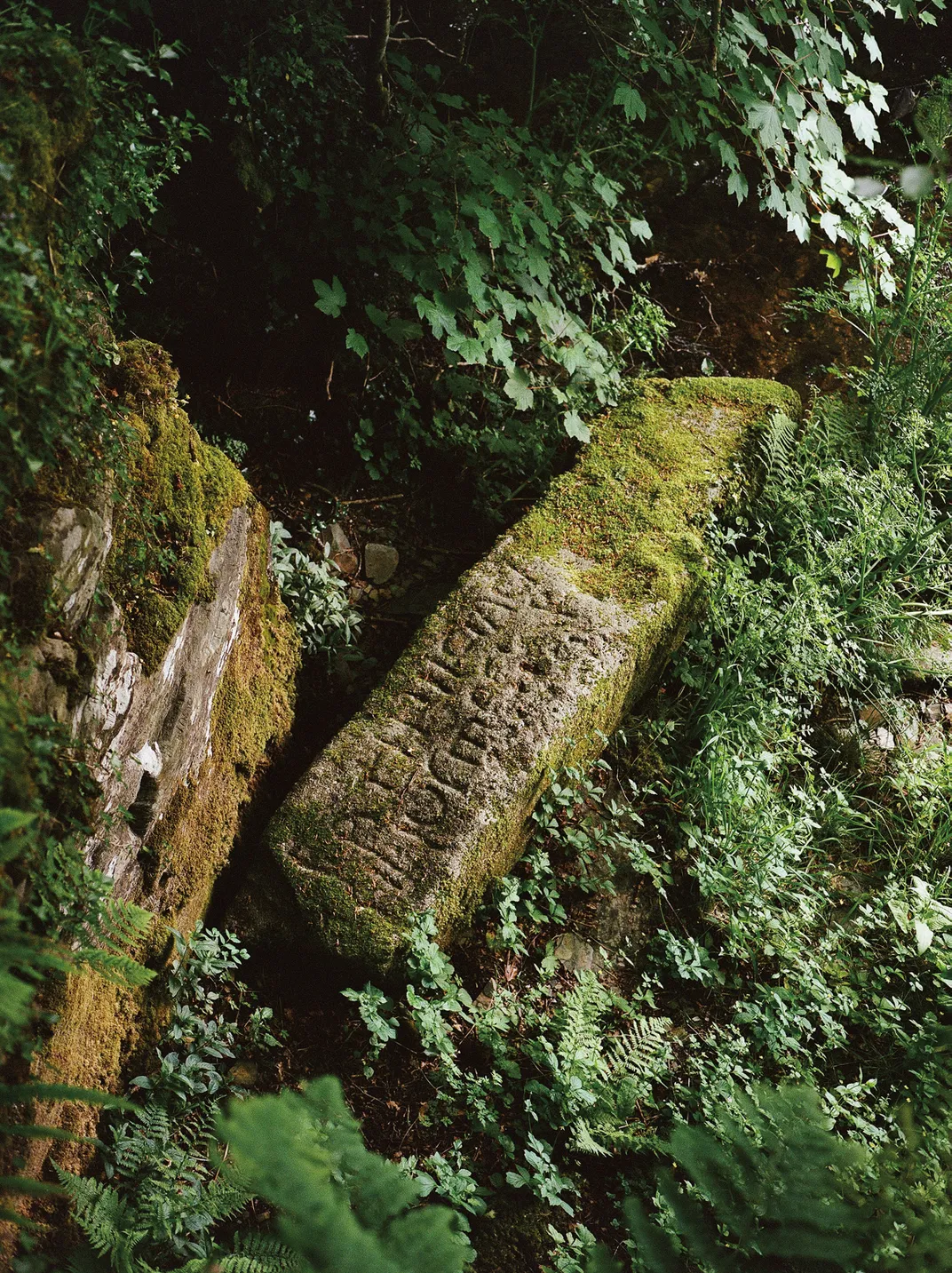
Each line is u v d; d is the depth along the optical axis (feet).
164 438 10.00
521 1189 10.69
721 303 21.02
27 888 6.81
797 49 16.99
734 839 14.20
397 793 12.55
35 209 6.95
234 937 11.28
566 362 16.19
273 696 13.32
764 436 17.74
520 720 13.21
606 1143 11.21
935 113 18.97
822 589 16.48
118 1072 9.60
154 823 10.06
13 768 6.18
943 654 17.04
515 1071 11.37
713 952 13.56
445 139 15.74
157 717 9.69
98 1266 6.70
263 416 16.33
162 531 9.85
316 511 16.20
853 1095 11.98
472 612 14.43
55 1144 8.06
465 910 12.46
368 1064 11.21
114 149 8.05
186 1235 8.66
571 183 16.63
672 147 21.56
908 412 18.92
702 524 16.30
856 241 19.42
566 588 14.76
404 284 16.46
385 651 15.24
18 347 6.36
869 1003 13.33
